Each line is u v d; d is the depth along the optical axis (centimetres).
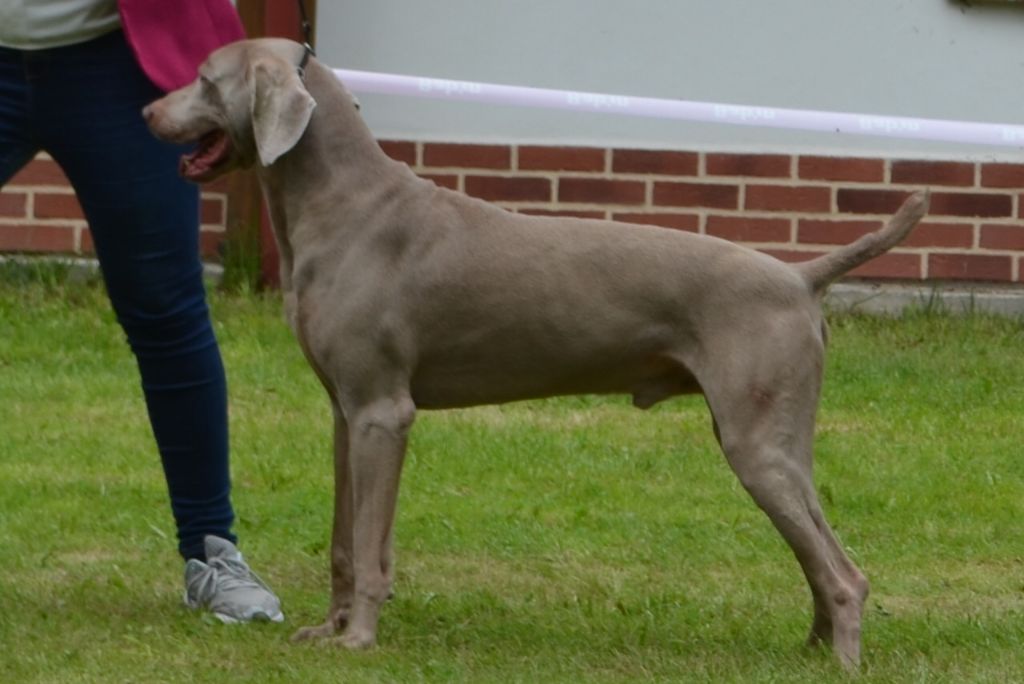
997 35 1750
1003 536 1149
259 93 843
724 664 855
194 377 934
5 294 1667
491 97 1516
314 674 813
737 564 1082
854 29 1747
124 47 888
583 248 862
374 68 1731
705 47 1742
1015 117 1762
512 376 874
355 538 871
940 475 1295
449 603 973
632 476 1292
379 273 859
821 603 866
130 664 834
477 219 873
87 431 1357
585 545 1116
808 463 844
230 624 914
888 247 849
